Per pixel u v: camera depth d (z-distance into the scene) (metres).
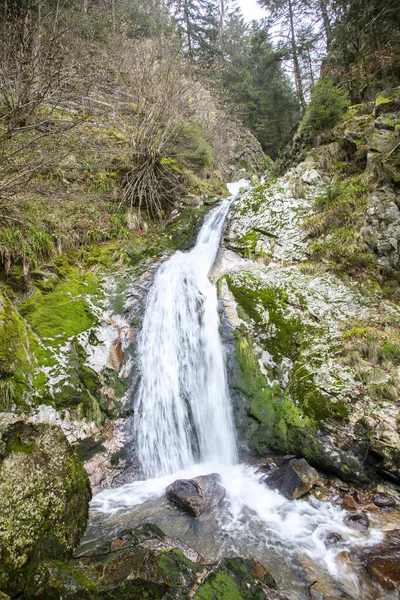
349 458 4.29
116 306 6.16
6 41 6.78
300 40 17.77
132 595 2.43
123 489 4.55
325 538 3.52
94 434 4.79
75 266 6.67
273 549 3.42
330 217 6.99
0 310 4.73
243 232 7.87
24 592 2.45
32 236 6.10
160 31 13.84
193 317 6.44
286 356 5.45
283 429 4.87
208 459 5.37
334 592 2.92
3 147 5.76
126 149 9.12
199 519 3.85
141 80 9.32
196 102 12.27
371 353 4.96
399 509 3.82
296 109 20.83
